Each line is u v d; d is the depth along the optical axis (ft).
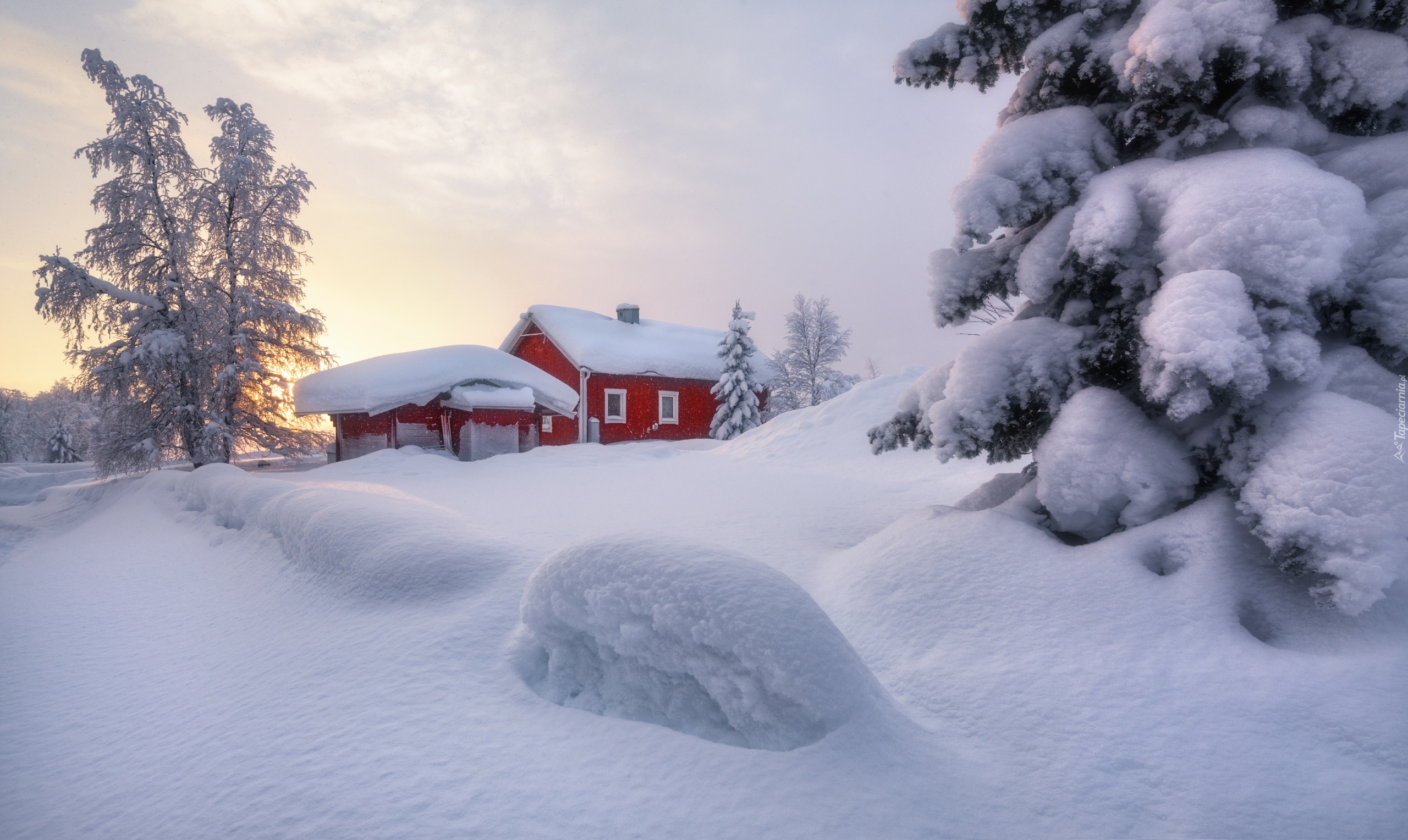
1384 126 15.05
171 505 34.96
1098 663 11.37
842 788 8.63
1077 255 15.71
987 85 20.57
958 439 17.15
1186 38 13.65
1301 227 12.22
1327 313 13.78
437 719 10.59
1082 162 16.19
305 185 72.28
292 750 10.05
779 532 25.20
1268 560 12.39
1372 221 12.78
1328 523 10.63
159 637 16.29
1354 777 8.65
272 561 20.34
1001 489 19.40
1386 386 12.42
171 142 66.28
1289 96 14.79
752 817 8.12
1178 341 12.36
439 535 17.60
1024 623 12.75
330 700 11.50
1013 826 8.26
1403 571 11.64
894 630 13.88
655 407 94.99
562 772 9.13
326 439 79.15
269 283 71.20
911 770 9.14
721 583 10.70
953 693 11.48
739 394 98.07
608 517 29.58
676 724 10.52
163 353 58.90
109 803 9.23
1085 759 9.50
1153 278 14.84
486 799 8.55
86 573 23.35
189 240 64.08
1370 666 10.16
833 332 118.83
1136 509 14.39
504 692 11.48
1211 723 9.84
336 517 19.07
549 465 58.39
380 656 12.82
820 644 10.13
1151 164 15.70
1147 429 14.71
